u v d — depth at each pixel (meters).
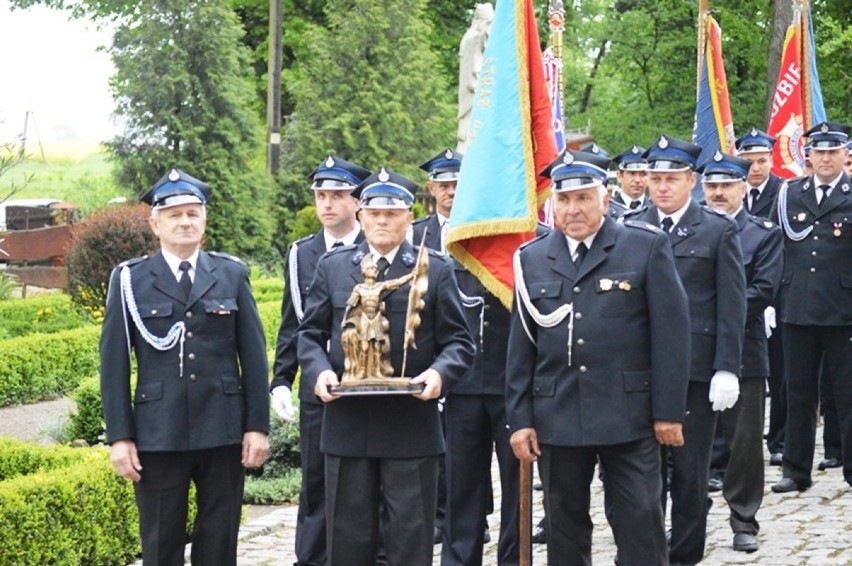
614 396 6.55
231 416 6.85
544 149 7.95
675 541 8.16
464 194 7.86
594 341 6.58
